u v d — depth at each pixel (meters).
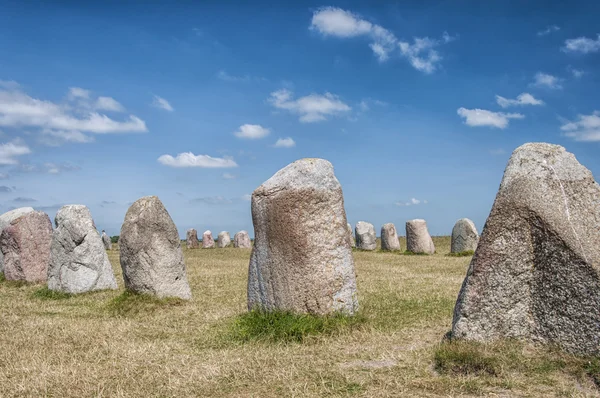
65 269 14.77
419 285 14.20
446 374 6.39
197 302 12.72
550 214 6.99
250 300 9.98
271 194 9.51
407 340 8.23
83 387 6.58
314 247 9.30
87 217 15.18
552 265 6.90
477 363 6.42
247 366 7.16
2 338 9.35
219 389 6.39
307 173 9.47
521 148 7.61
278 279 9.39
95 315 11.66
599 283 6.53
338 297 9.38
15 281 16.91
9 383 6.79
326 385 6.29
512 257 7.12
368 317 9.62
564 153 7.39
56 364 7.64
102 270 15.10
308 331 8.66
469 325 7.18
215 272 19.42
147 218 12.89
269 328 8.80
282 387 6.32
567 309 6.73
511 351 6.71
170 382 6.63
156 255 12.78
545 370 6.31
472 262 7.35
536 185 7.18
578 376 6.11
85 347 8.65
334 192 9.62
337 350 7.74
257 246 9.80
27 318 11.37
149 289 12.70
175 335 9.41
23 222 16.98
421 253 28.16
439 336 8.38
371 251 31.39
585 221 6.92
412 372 6.52
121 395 6.20
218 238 43.19
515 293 7.08
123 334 9.55
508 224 7.19
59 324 10.52
